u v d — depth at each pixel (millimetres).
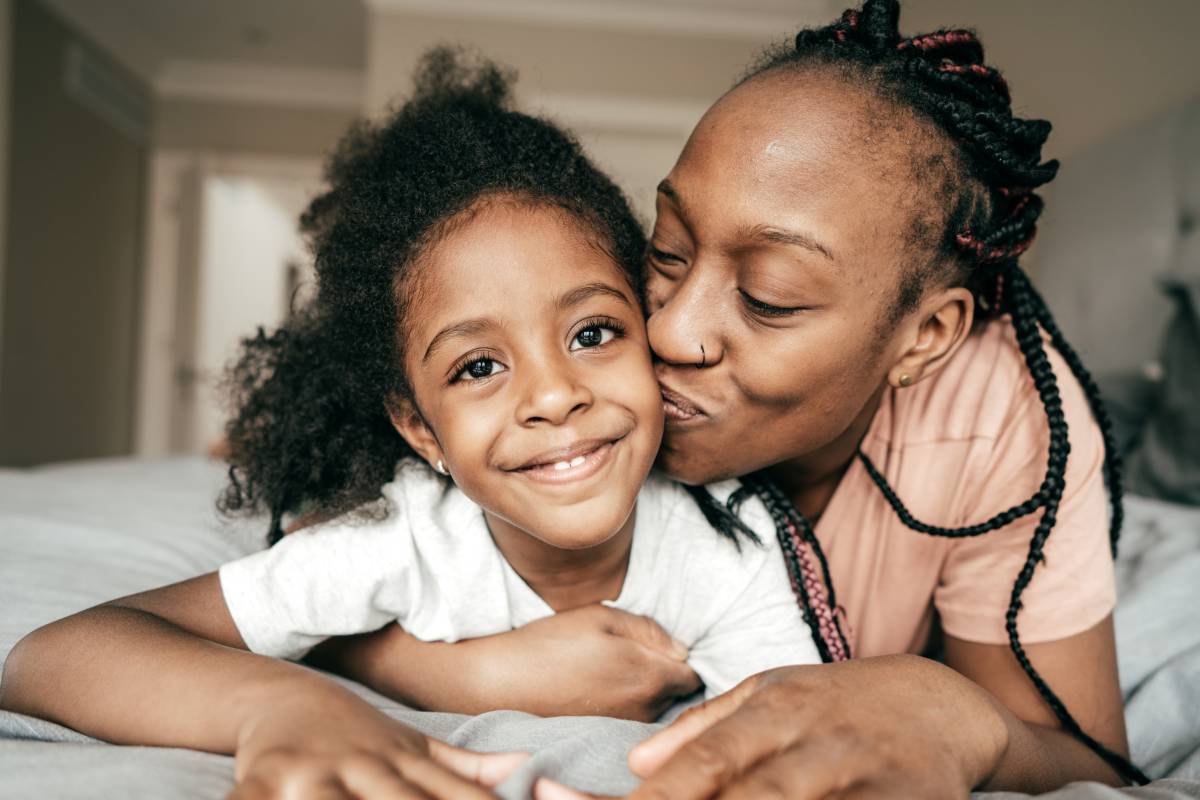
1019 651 673
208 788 429
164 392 4883
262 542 1033
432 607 708
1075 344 1964
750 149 572
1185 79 1866
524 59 3879
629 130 3922
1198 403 1479
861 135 579
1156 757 739
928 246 615
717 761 409
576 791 418
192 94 4906
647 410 636
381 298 719
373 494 749
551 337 645
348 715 452
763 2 3865
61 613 730
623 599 753
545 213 686
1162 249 1746
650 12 3885
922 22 2779
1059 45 2240
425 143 771
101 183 4488
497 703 667
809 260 565
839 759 420
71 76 4191
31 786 415
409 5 3826
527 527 641
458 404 650
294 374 839
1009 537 704
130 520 1102
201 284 4805
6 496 1213
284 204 5707
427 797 402
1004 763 513
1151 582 946
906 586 760
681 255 628
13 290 3832
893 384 689
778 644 721
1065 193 2072
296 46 4562
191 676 505
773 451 654
